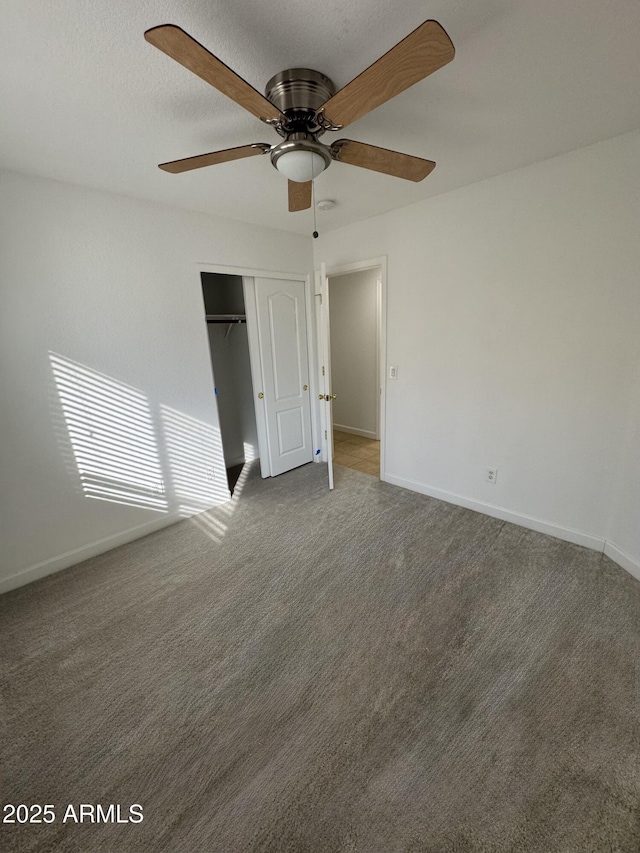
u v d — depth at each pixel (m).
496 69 1.33
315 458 4.22
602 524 2.29
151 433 2.72
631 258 1.93
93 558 2.50
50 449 2.28
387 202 2.70
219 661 1.66
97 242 2.31
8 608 2.04
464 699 1.44
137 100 1.43
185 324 2.81
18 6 1.00
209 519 2.97
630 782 1.16
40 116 1.51
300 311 3.70
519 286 2.35
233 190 2.35
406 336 3.05
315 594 2.05
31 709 1.47
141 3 1.01
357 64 1.29
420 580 2.13
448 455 3.00
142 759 1.28
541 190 2.15
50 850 1.06
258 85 1.39
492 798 1.13
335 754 1.27
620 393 2.08
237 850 1.05
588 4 1.05
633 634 1.70
